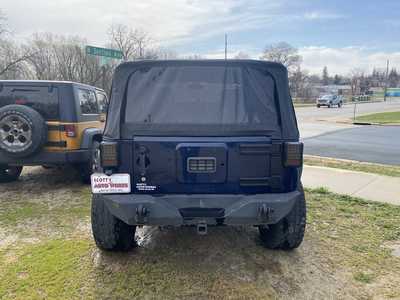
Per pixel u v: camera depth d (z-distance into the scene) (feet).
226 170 9.09
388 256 11.28
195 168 9.05
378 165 26.22
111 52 51.44
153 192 9.18
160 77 9.30
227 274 10.07
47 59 143.02
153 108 9.21
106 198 9.12
